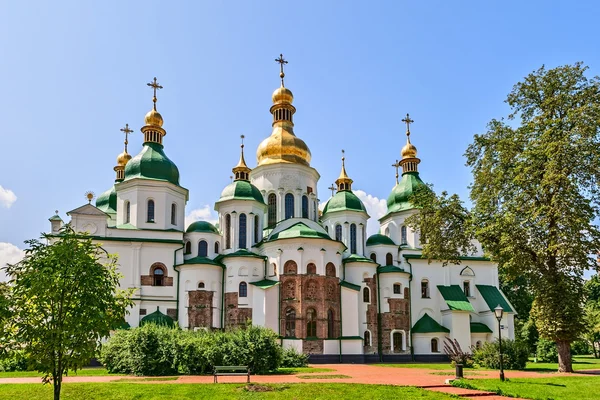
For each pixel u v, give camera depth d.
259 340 40.16
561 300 42.38
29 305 19.41
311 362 57.59
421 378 36.56
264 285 60.19
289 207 74.94
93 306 19.64
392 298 69.12
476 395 28.48
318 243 61.62
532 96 45.88
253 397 26.64
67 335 19.02
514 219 42.59
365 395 27.39
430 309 71.12
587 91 42.91
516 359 47.19
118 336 42.12
